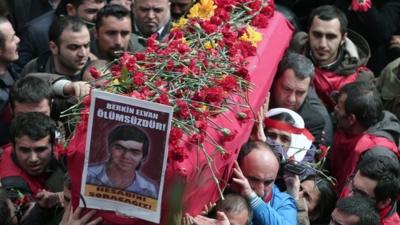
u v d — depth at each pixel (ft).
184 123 26.12
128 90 26.94
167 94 26.81
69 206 26.30
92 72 28.94
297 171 33.47
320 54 40.27
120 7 39.52
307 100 37.35
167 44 29.78
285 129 33.71
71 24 38.42
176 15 43.16
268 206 29.58
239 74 30.07
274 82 36.35
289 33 38.83
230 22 33.86
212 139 26.71
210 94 27.53
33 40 44.06
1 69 38.73
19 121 32.22
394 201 32.12
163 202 24.76
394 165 32.07
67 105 34.76
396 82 40.42
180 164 24.76
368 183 31.60
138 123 24.49
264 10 36.99
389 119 36.52
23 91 34.37
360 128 36.50
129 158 24.54
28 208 30.71
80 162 25.26
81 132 25.99
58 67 38.99
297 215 32.86
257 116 31.78
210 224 26.86
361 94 36.35
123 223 24.97
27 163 32.17
